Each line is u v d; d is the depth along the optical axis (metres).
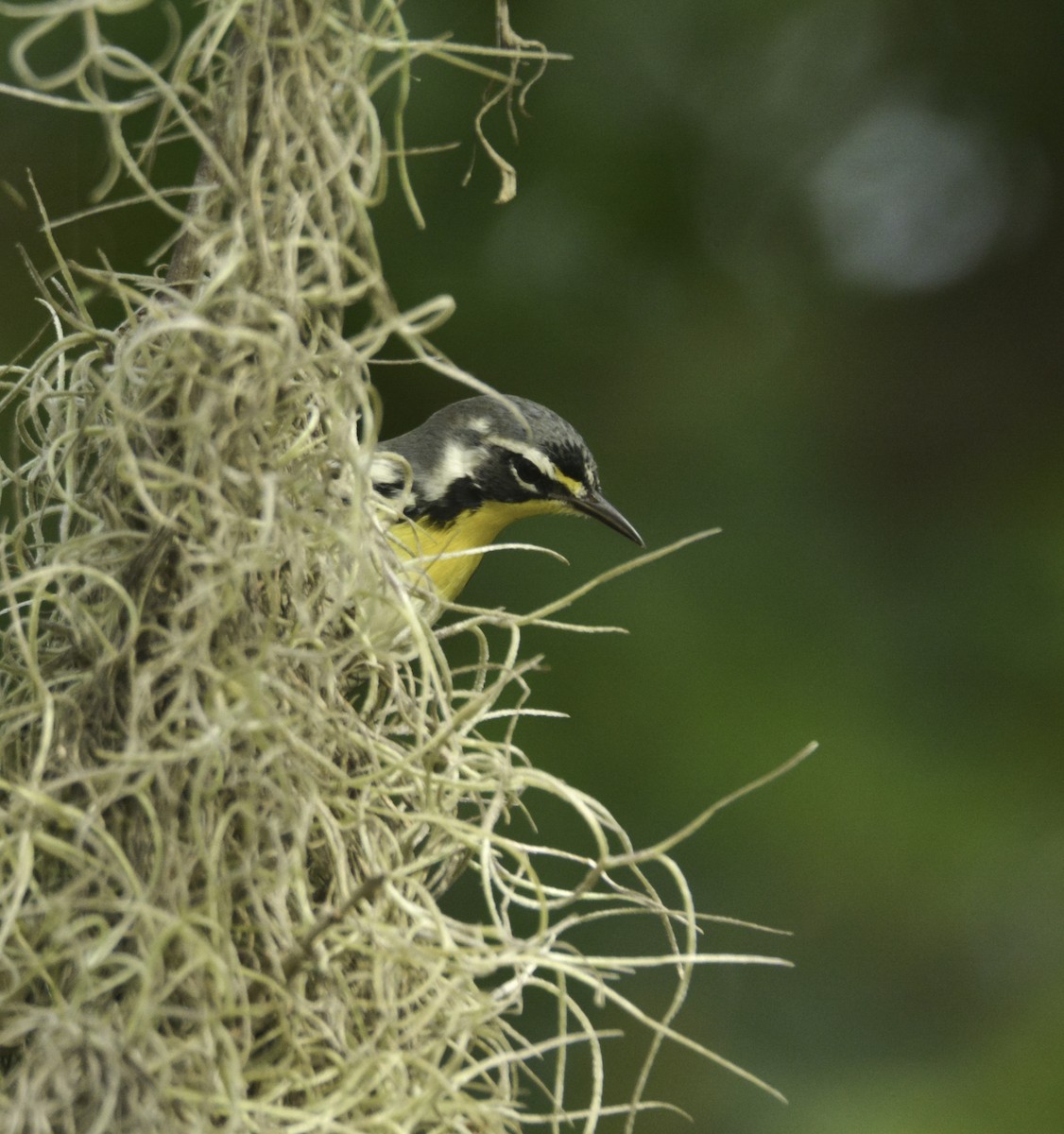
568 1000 4.76
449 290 12.14
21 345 11.16
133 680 4.59
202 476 4.67
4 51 10.62
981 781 12.30
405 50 4.81
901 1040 11.55
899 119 14.45
